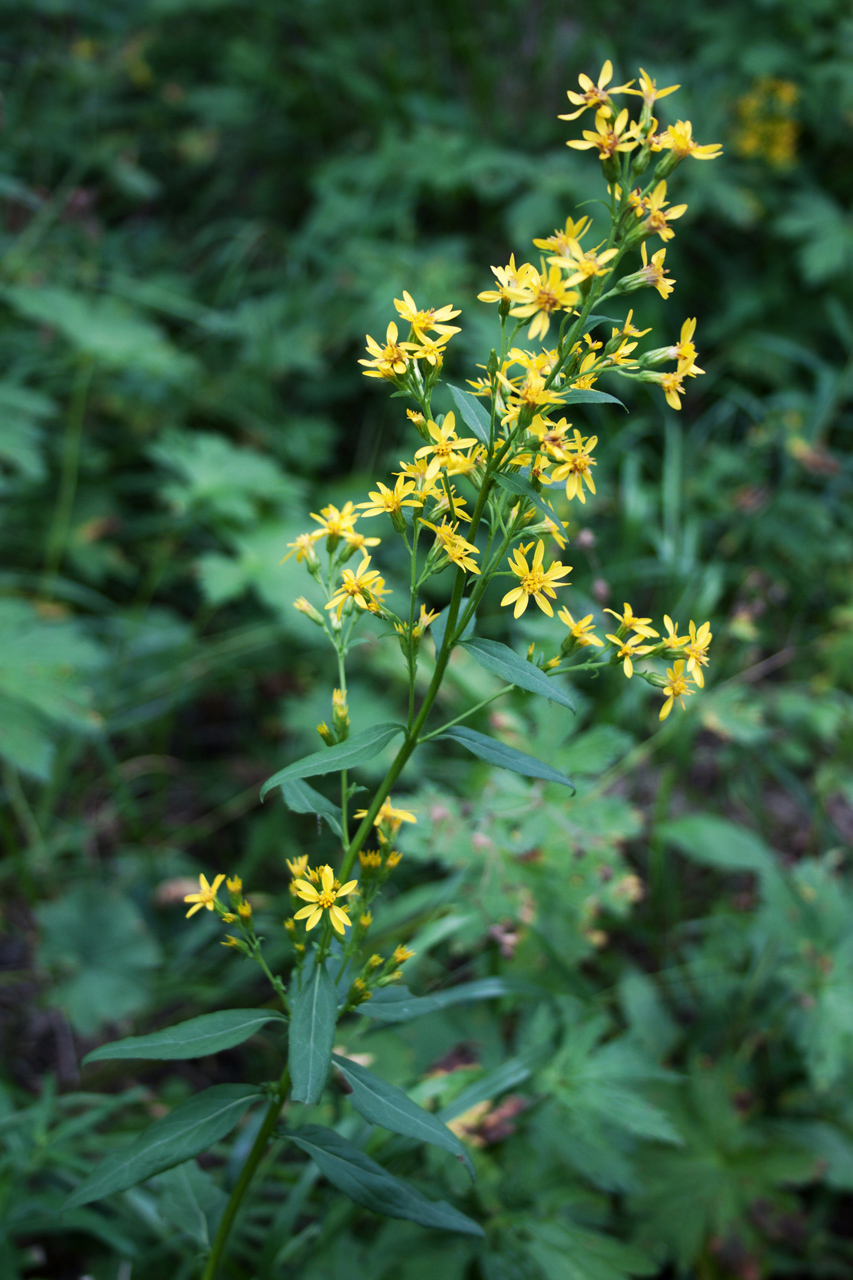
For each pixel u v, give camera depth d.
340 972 0.43
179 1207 0.50
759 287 1.20
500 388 0.41
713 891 0.84
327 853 0.80
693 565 0.91
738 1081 0.67
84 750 0.91
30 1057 0.69
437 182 1.21
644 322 1.16
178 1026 0.44
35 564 1.00
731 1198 0.60
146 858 0.80
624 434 1.08
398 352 0.42
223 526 0.93
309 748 0.83
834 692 0.88
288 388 1.23
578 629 0.43
